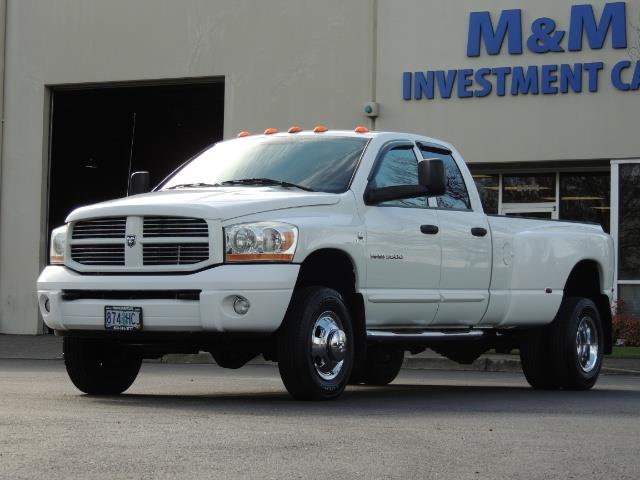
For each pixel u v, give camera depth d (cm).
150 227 1019
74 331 1055
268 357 1075
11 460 644
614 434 822
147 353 1112
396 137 1184
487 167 2483
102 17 2767
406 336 1138
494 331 1299
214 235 993
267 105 2622
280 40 2617
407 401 1102
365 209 1100
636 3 2342
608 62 2358
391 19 2520
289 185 1105
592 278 1417
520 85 2411
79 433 764
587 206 2438
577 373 1335
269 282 989
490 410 1002
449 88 2461
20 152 2819
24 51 2823
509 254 1263
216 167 1190
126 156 3159
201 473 610
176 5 2703
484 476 621
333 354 1040
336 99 2567
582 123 2372
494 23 2433
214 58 2669
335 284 1094
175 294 1002
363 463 655
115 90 2875
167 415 890
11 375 1532
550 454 709
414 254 1139
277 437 758
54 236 1091
